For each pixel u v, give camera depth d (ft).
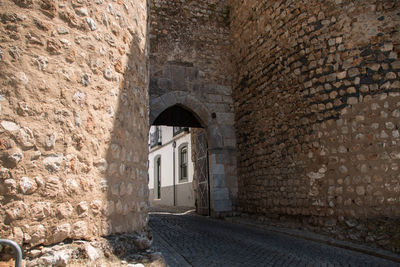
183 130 48.06
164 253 14.74
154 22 31.48
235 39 32.53
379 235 16.37
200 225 25.36
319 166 20.58
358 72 19.53
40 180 8.37
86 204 9.41
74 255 8.63
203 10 33.63
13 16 8.62
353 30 20.03
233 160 31.55
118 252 10.00
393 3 19.11
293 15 23.68
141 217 13.05
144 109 14.38
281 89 24.54
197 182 35.68
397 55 18.70
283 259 14.02
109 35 11.35
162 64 30.89
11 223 7.72
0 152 7.78
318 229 19.69
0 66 8.18
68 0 9.95
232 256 14.40
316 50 21.67
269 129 25.88
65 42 9.62
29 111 8.45
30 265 7.72
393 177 17.61
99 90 10.54
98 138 10.21
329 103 20.49
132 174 12.28
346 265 13.20
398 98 18.29
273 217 24.68
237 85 31.81
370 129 18.69
